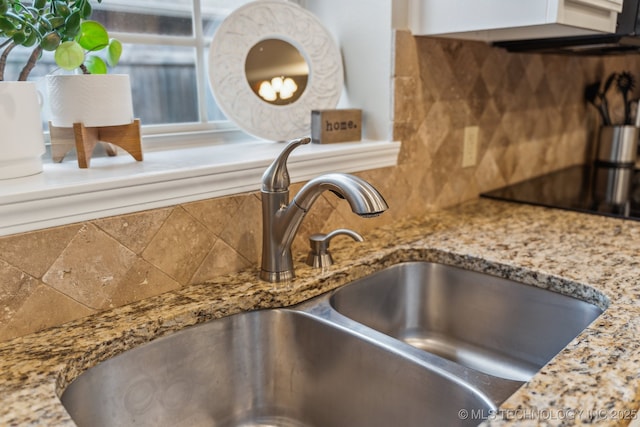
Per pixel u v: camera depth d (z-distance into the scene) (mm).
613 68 2166
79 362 653
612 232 1159
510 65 1543
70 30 802
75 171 814
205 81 1193
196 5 1154
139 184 771
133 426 742
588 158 2180
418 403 703
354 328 789
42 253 699
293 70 1175
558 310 903
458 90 1361
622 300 790
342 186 760
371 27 1179
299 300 876
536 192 1578
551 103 1815
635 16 1153
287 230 862
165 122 1146
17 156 734
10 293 679
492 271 981
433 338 1090
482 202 1477
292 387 876
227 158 954
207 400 824
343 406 811
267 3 1131
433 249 1062
